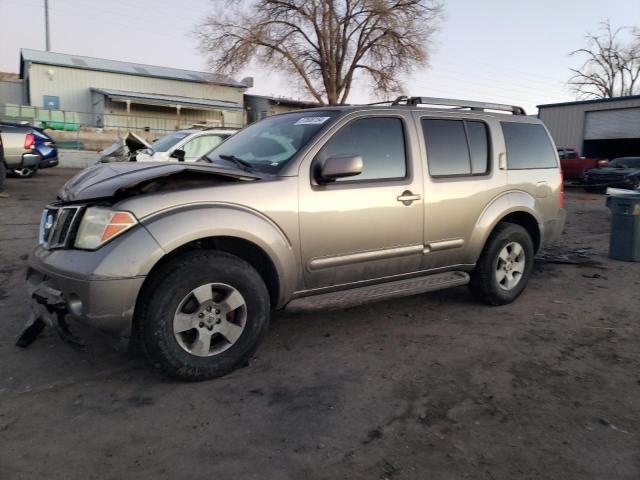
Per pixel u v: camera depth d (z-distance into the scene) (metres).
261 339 3.78
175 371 3.45
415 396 3.44
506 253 5.27
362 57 34.56
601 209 14.88
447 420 3.15
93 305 3.20
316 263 4.03
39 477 2.58
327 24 32.78
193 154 9.46
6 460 2.71
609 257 7.85
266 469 2.68
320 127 4.17
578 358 4.08
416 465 2.73
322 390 3.50
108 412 3.19
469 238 4.93
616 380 3.71
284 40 32.84
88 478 2.59
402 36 32.66
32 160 14.56
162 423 3.08
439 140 4.79
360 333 4.55
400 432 3.02
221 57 32.75
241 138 4.80
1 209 10.06
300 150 4.01
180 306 3.41
